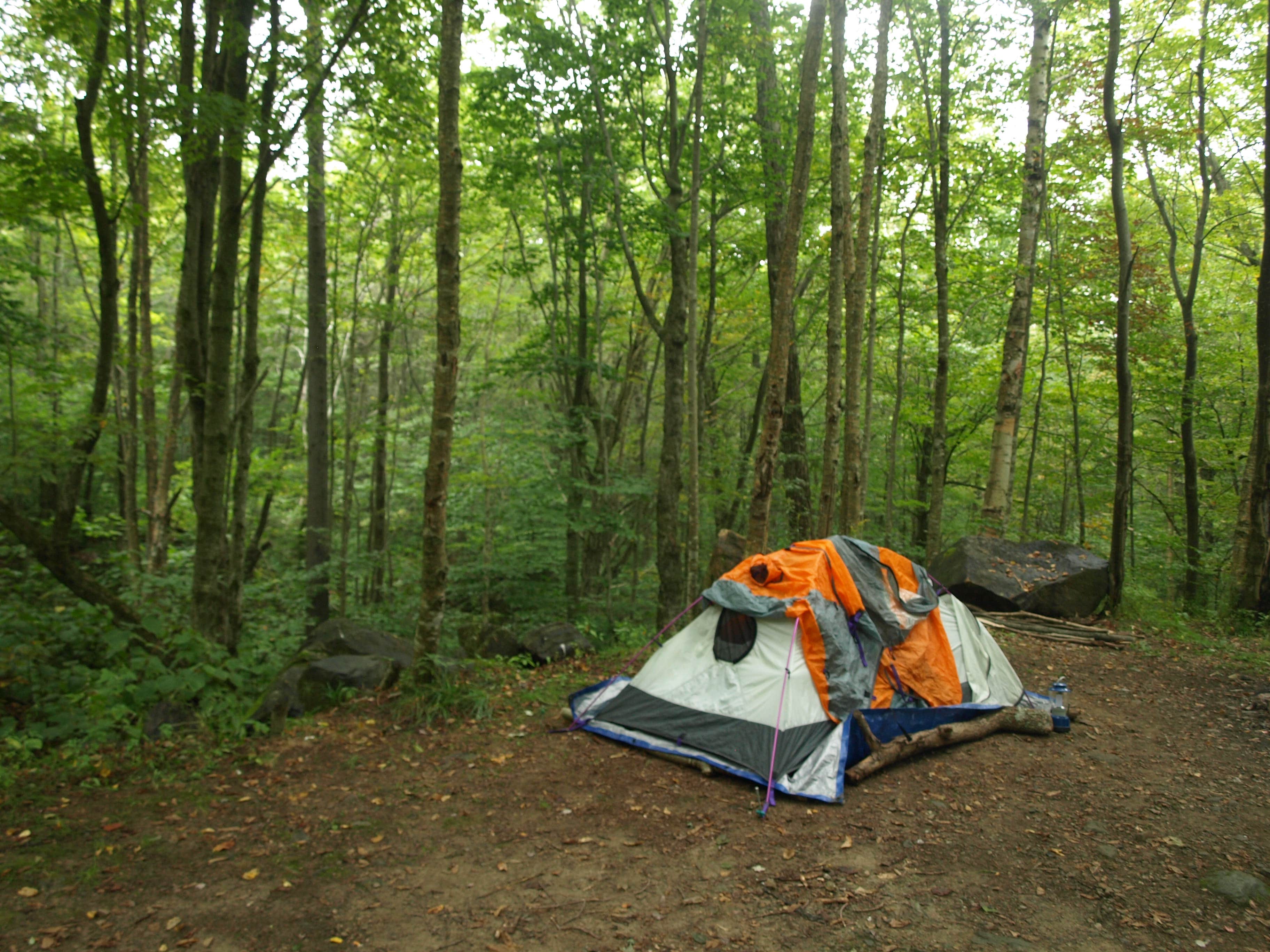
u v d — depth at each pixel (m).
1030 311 12.80
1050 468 19.70
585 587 15.30
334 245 14.11
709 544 16.41
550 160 12.82
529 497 13.50
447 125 6.10
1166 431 17.41
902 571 6.69
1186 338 12.93
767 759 5.12
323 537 12.02
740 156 11.12
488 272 14.39
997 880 3.85
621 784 5.09
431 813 4.64
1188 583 12.99
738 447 19.59
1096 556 10.73
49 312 14.34
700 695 5.86
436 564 6.58
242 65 7.16
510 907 3.63
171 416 11.31
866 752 5.34
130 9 6.69
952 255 13.55
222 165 7.45
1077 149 12.66
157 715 5.89
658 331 11.13
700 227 13.48
